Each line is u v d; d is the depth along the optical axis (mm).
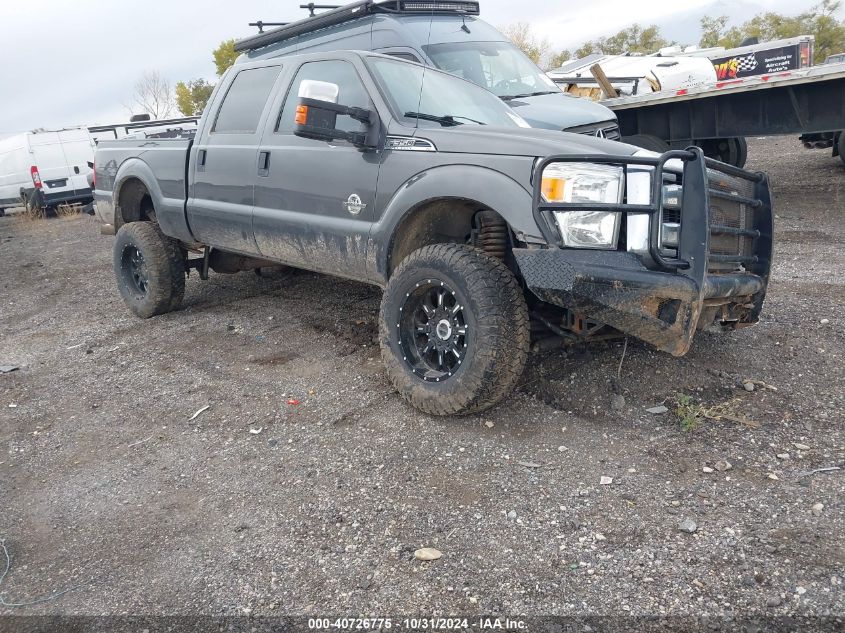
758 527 2680
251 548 2811
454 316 3619
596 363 4207
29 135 17234
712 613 2275
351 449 3516
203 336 5539
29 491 3430
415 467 3291
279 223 4613
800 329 4570
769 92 8477
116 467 3582
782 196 9445
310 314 5855
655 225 3088
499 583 2492
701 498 2896
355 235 4098
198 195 5379
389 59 4469
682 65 12898
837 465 3045
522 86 7996
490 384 3430
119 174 6246
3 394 4723
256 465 3461
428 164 3730
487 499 2994
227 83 5387
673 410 3662
